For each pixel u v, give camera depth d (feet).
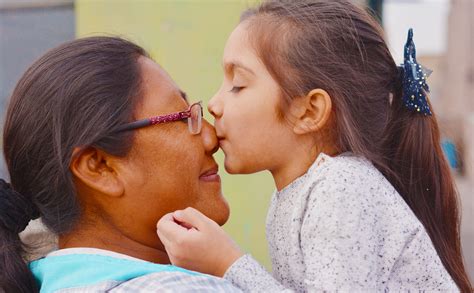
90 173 5.56
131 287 5.10
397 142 6.58
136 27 12.26
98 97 5.49
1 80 13.74
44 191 5.62
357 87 6.16
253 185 12.14
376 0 11.57
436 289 5.95
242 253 5.68
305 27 6.13
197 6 12.14
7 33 13.78
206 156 6.08
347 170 5.74
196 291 5.11
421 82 6.46
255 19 6.31
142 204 5.72
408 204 6.63
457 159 7.58
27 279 5.62
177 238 5.57
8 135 5.68
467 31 30.60
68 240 5.81
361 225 5.57
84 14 12.50
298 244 5.83
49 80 5.53
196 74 12.16
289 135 6.10
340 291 5.40
